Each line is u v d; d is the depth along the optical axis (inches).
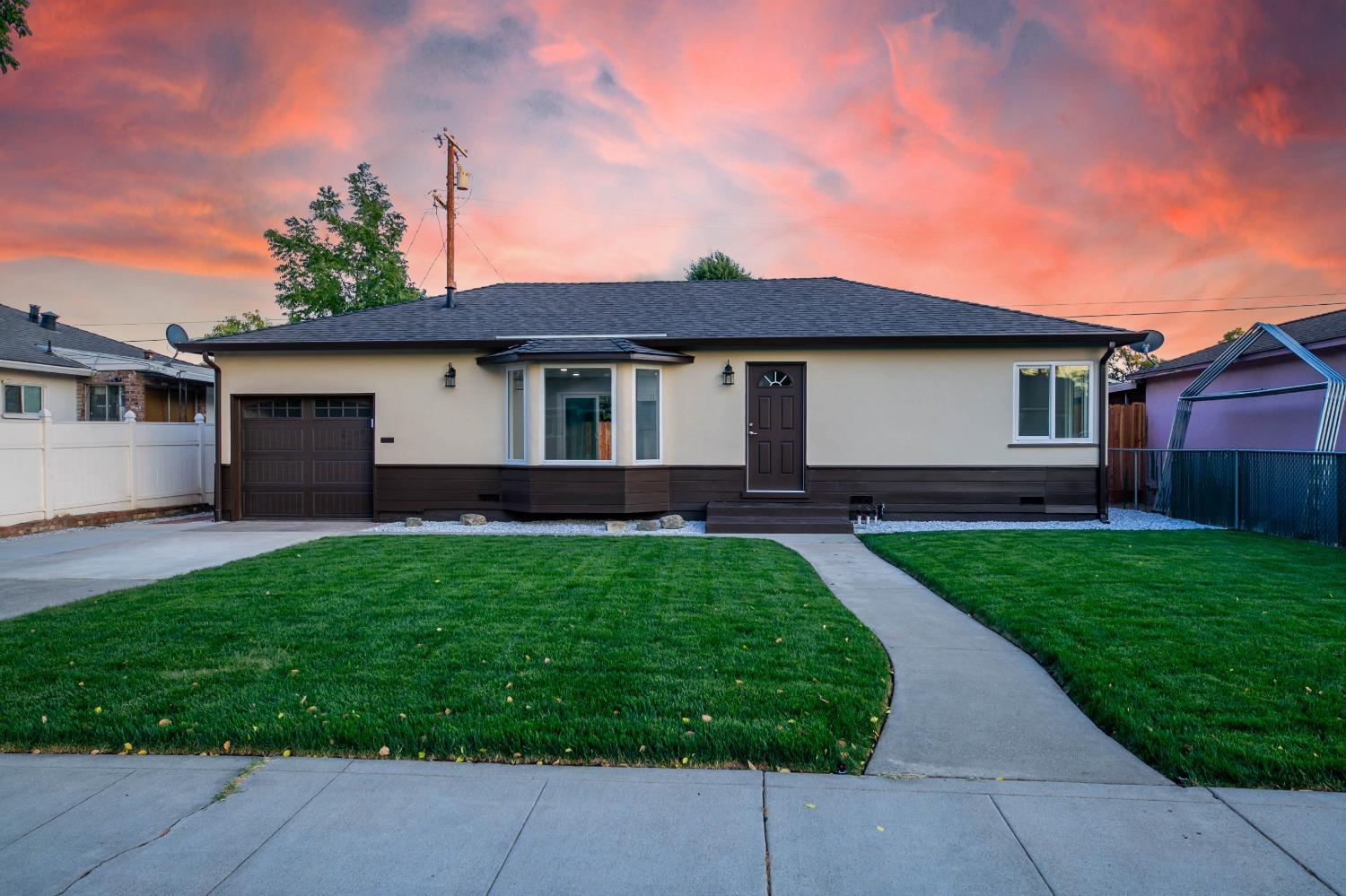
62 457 493.4
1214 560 331.0
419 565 322.3
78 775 132.2
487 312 570.6
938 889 97.8
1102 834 111.3
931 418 494.6
